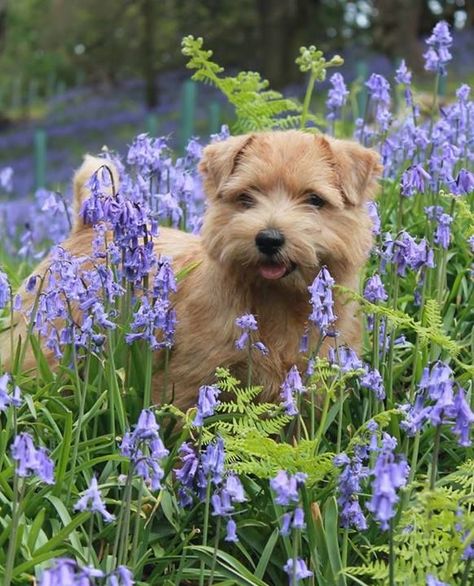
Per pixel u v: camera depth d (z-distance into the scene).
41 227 2.07
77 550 1.09
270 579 1.16
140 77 9.38
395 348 1.32
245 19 7.97
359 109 2.85
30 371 1.28
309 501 1.11
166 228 1.42
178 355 1.26
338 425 1.19
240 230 1.22
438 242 1.27
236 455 1.14
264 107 1.58
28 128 7.66
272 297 1.24
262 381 1.25
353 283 1.28
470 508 1.14
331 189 1.25
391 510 0.95
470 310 1.36
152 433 1.02
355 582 1.12
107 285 1.19
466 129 1.54
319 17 7.69
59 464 1.13
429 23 7.39
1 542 1.08
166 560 1.12
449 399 0.99
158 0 7.86
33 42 8.98
